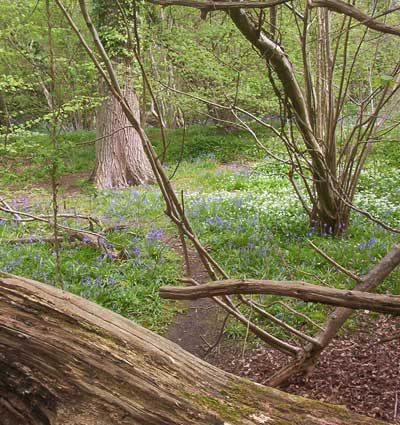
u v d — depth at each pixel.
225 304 4.22
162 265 7.95
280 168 15.25
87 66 9.09
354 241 8.41
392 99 9.20
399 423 3.95
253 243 8.59
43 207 12.21
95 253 8.34
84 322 2.73
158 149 20.30
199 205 11.34
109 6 8.90
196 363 2.71
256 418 2.47
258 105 14.72
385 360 5.00
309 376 4.74
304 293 2.69
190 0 3.11
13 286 2.84
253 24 5.66
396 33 2.78
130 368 2.58
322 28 7.70
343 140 9.90
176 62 8.77
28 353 2.68
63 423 2.52
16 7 11.29
